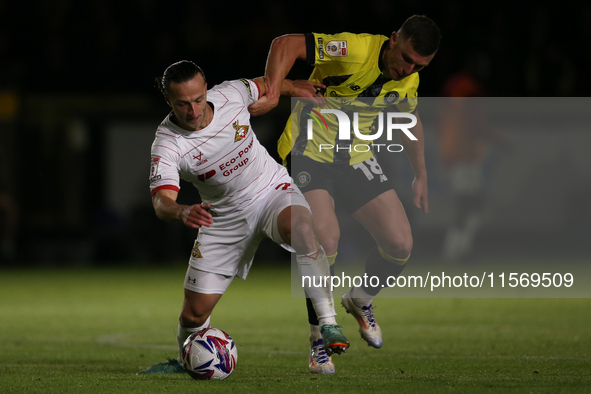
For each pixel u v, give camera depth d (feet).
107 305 107.45
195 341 48.21
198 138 48.67
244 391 42.88
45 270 176.24
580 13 228.84
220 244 52.13
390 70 56.44
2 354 63.00
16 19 223.30
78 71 217.36
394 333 76.43
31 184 205.26
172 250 195.93
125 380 47.91
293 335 75.77
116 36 222.69
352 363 56.85
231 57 222.89
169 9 227.81
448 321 86.58
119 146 212.02
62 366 55.72
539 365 54.19
